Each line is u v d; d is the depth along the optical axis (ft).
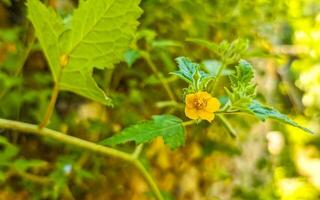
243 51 1.37
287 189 4.09
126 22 0.96
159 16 2.47
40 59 2.43
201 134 2.58
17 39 2.07
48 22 0.99
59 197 2.18
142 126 1.07
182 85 2.46
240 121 2.69
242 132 2.81
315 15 3.80
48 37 1.02
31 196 2.17
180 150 2.56
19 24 2.51
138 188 2.42
